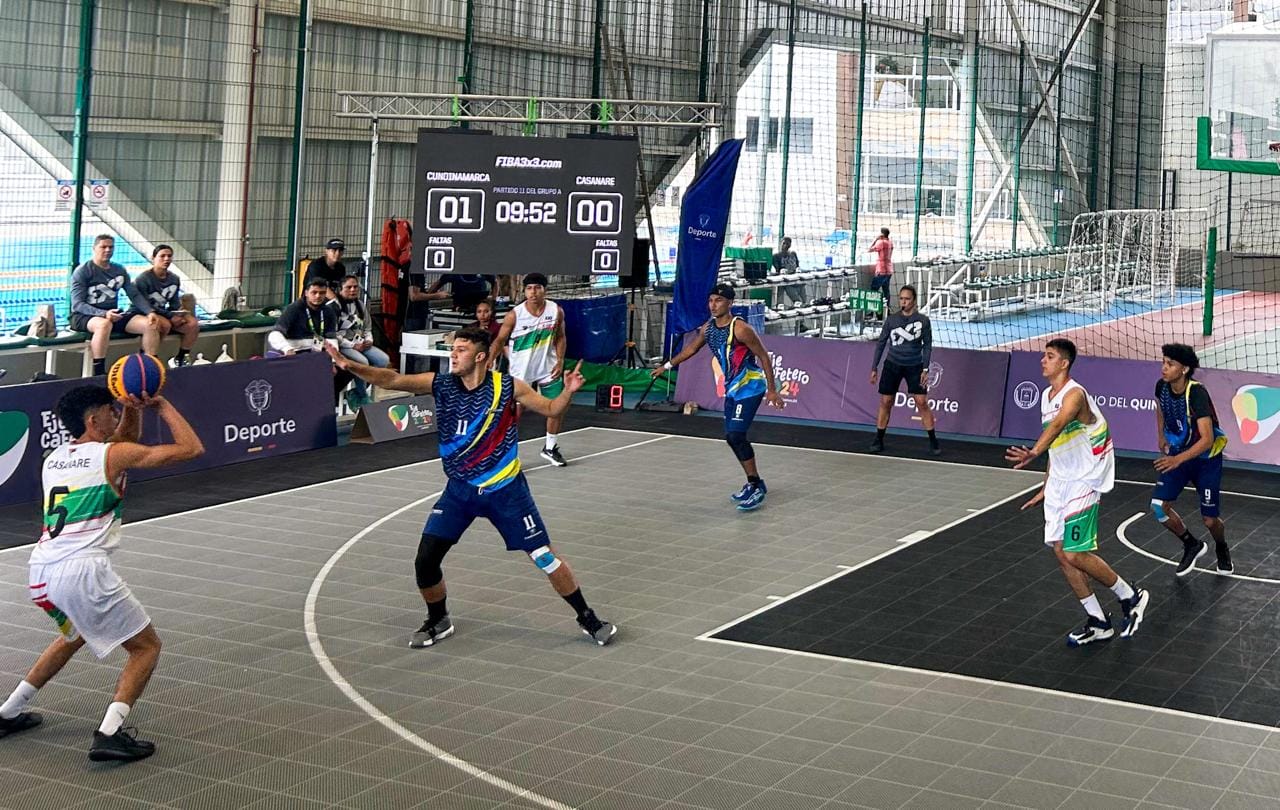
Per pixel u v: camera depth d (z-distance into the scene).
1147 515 12.31
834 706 7.25
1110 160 37.53
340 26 18.16
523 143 16.16
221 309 16.19
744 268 22.61
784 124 24.62
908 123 30.80
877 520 11.82
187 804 5.83
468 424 7.82
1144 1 38.00
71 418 6.29
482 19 20.09
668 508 12.09
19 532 10.66
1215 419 10.06
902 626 8.76
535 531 8.01
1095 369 15.98
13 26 14.44
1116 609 9.27
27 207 14.80
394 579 9.61
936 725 7.00
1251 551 11.05
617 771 6.29
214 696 7.19
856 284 25.75
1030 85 33.94
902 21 28.91
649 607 9.05
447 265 16.23
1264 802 6.10
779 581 9.78
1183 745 6.79
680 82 23.41
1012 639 8.54
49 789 5.95
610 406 17.27
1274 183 35.12
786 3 25.67
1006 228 33.47
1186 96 35.31
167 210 16.33
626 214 16.28
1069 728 7.00
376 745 6.55
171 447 6.32
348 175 18.78
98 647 6.23
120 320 13.94
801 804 5.95
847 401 17.00
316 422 14.54
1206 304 27.47
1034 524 11.79
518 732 6.77
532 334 13.55
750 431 16.30
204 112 16.56
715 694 7.40
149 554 10.11
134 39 15.65
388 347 17.36
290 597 9.09
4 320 14.68
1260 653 8.38
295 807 5.82
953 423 16.47
